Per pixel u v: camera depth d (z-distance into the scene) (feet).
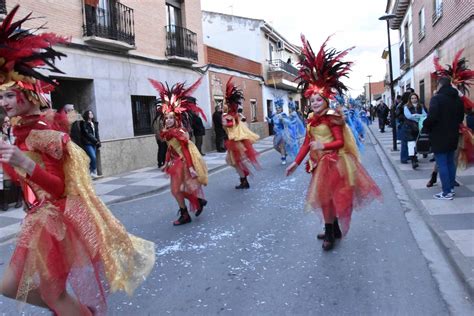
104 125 41.73
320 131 16.47
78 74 38.52
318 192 16.37
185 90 22.03
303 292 13.32
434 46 54.24
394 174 33.96
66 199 9.22
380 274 14.38
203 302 13.00
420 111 33.50
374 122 138.00
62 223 8.99
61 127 10.00
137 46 47.06
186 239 19.44
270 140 80.43
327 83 16.66
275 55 110.52
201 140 55.52
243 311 12.29
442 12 49.42
